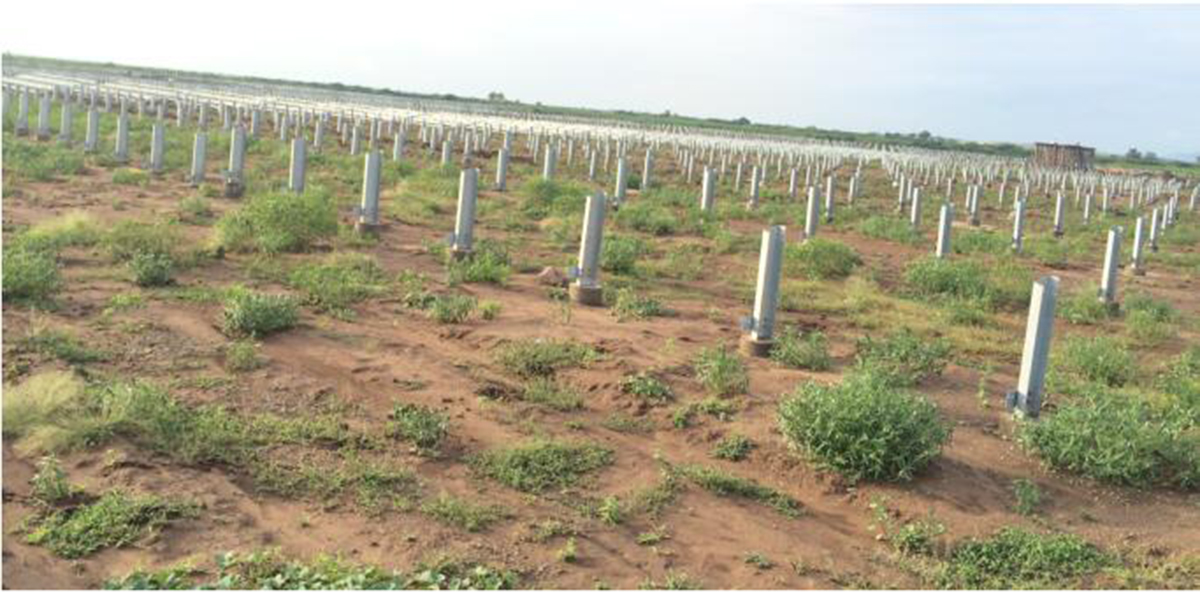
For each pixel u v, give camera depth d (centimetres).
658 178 3725
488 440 727
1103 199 3934
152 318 956
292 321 966
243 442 673
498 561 552
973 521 643
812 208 2125
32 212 1548
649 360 948
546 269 1377
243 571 515
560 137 5100
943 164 5350
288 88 10406
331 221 1493
